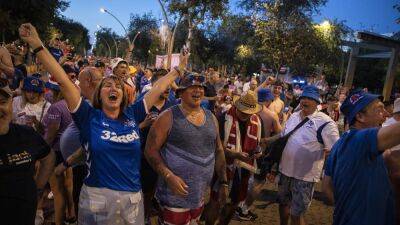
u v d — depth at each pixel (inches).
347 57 1569.9
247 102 180.4
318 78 956.6
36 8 1254.3
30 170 113.7
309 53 773.9
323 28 895.1
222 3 886.4
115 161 122.3
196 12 901.8
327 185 115.2
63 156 162.7
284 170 190.7
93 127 123.2
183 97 144.9
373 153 97.5
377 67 1689.2
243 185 187.8
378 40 663.1
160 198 146.9
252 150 187.2
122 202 122.6
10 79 191.9
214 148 151.7
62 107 181.5
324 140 182.4
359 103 109.5
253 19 775.1
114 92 126.4
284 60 738.8
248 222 229.5
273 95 287.6
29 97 191.8
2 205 105.7
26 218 110.6
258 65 1381.6
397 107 147.2
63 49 308.8
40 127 187.6
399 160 112.9
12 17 1221.7
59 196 180.7
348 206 101.6
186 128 141.8
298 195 186.7
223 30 1509.6
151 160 140.2
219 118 188.5
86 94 168.1
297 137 187.0
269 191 295.6
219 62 1713.8
